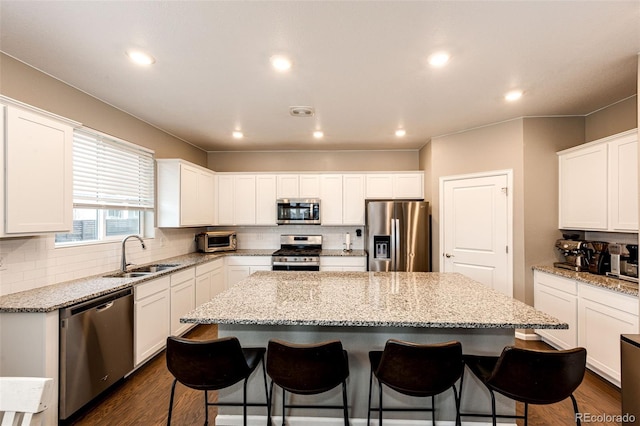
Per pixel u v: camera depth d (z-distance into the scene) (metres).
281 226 5.24
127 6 1.62
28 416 0.87
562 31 1.86
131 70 2.34
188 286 3.54
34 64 2.24
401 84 2.60
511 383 1.48
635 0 1.59
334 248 5.18
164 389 2.46
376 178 4.83
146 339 2.75
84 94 2.73
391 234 4.25
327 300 2.00
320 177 4.90
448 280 2.63
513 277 3.43
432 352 1.49
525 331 3.43
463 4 1.62
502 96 2.85
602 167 2.77
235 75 2.43
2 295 2.10
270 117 3.46
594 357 2.53
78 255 2.68
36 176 2.04
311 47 2.03
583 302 2.64
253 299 2.02
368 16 1.72
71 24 1.78
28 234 2.00
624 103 2.90
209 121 3.59
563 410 2.19
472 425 1.95
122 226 3.36
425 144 4.68
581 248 2.95
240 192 4.95
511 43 1.98
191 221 4.10
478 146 3.79
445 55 2.13
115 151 3.12
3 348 1.87
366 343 1.99
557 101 2.97
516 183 3.44
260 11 1.67
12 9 1.64
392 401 1.99
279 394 2.03
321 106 3.11
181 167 3.84
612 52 2.09
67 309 1.97
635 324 2.17
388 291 2.23
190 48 2.04
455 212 4.00
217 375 1.59
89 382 2.12
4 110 1.85
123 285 2.45
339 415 2.02
